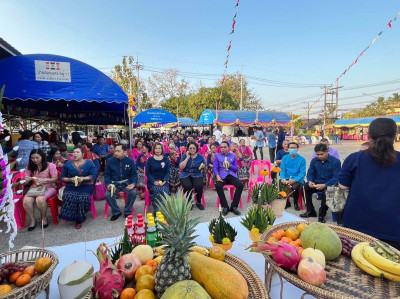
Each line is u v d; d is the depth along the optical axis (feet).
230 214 15.38
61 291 4.75
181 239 3.73
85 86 18.44
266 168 18.28
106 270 4.03
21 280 4.55
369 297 4.03
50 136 35.19
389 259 4.50
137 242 6.19
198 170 16.49
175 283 3.45
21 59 16.90
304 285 4.11
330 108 145.07
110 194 14.15
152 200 14.85
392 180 5.90
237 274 4.01
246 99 119.55
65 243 11.35
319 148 13.79
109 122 48.88
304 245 5.28
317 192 14.75
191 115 95.45
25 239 11.78
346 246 5.40
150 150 22.71
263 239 5.57
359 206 6.35
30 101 27.99
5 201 4.17
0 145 4.05
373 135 6.17
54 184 13.84
